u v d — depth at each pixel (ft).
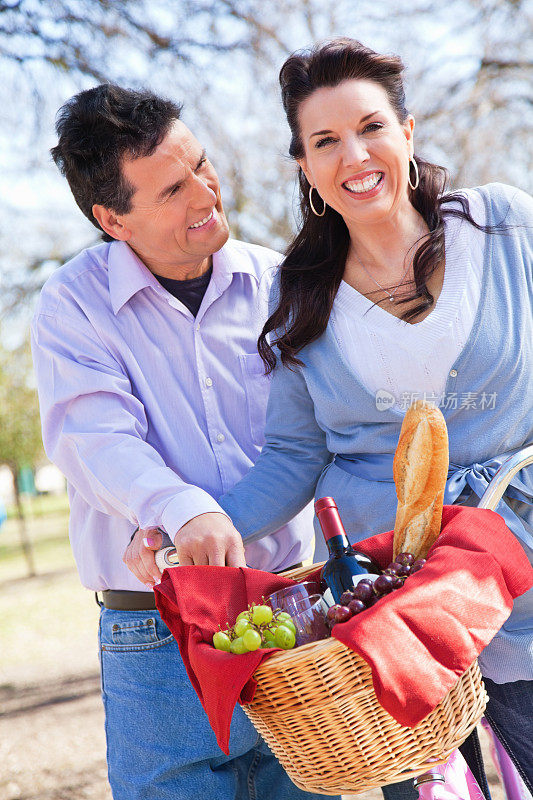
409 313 5.77
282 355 6.31
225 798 7.11
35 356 7.28
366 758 4.17
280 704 4.21
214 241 6.94
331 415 6.15
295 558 7.52
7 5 21.35
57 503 119.44
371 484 5.99
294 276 6.34
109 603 7.24
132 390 7.16
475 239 5.83
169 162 6.64
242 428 7.38
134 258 7.19
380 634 4.03
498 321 5.67
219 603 4.89
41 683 23.66
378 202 5.68
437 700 4.02
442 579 4.25
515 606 5.48
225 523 5.63
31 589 45.65
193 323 7.27
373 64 5.68
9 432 52.16
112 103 6.66
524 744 5.49
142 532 5.98
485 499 5.01
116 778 7.18
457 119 25.79
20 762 16.25
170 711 6.95
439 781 4.52
